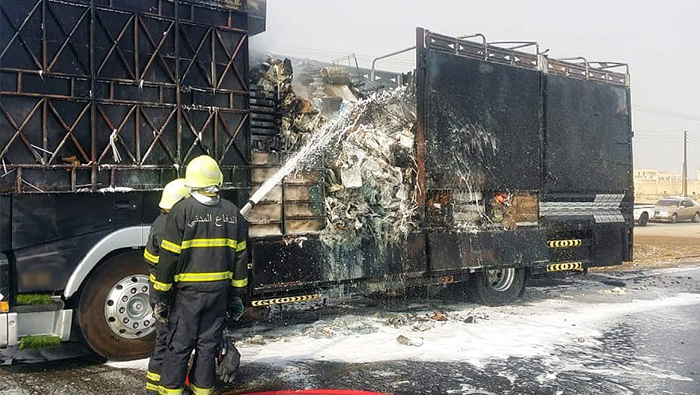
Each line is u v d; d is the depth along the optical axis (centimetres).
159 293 446
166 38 658
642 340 736
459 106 889
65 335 581
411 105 872
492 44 981
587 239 1066
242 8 714
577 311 918
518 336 746
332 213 764
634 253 1791
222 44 698
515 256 941
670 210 3259
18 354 650
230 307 492
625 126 1128
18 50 573
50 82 588
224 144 690
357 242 773
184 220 446
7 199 562
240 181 695
